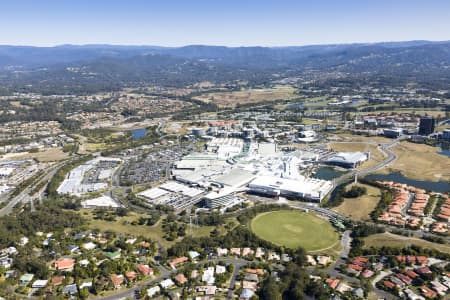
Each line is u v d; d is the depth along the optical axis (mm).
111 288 197125
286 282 196625
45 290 195625
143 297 189375
